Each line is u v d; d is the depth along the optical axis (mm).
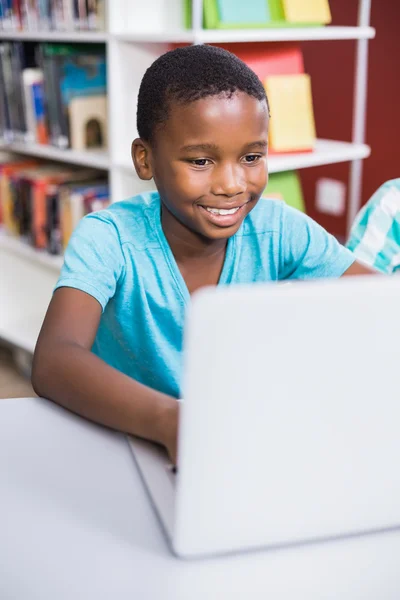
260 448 594
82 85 2475
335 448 611
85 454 802
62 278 1055
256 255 1202
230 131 956
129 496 729
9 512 695
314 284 554
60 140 2508
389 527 673
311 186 3639
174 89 968
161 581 608
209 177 988
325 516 644
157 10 2191
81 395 862
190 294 1171
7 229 2904
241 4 2096
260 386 570
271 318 549
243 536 631
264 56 2275
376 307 565
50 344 939
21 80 2592
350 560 641
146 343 1201
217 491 606
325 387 583
